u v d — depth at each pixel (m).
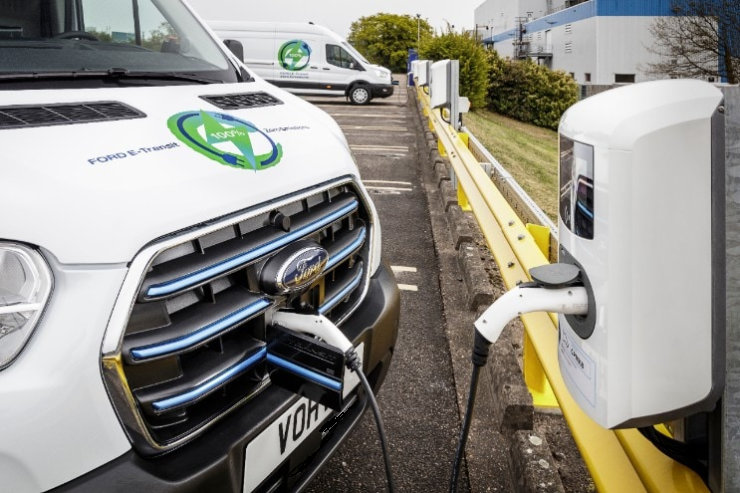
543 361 2.40
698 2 22.05
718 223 1.24
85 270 1.54
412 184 8.98
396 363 3.78
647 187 1.23
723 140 1.22
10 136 1.77
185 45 3.08
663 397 1.31
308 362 1.83
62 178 1.65
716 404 1.40
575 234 1.40
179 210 1.72
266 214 1.97
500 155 14.46
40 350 1.48
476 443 2.96
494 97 21.75
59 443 1.47
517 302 1.45
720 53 21.92
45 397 1.45
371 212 2.55
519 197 5.40
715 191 1.23
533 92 19.95
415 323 4.34
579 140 1.34
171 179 1.80
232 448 1.75
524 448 2.56
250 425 1.83
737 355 1.32
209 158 1.98
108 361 1.53
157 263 1.65
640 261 1.25
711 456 1.43
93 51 2.66
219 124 2.20
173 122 2.11
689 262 1.25
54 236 1.54
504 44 53.00
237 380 1.91
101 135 1.89
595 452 1.83
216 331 1.72
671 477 1.54
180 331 1.65
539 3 46.88
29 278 1.50
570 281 1.37
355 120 16.97
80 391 1.50
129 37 2.92
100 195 1.64
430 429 3.11
